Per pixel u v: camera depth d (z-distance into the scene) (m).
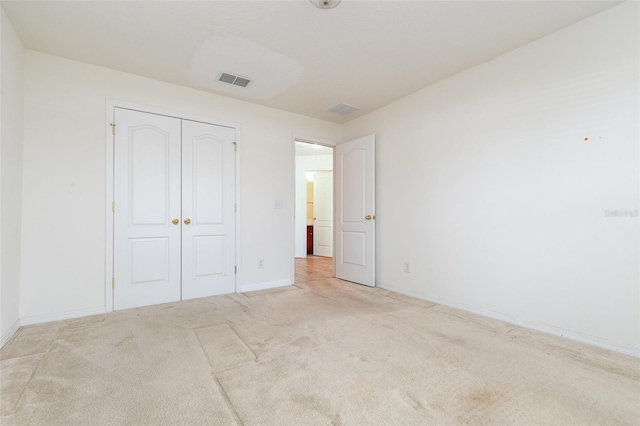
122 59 2.64
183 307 2.92
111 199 2.79
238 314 2.72
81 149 2.66
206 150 3.32
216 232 3.39
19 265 2.36
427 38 2.34
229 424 1.27
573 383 1.60
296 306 2.97
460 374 1.69
